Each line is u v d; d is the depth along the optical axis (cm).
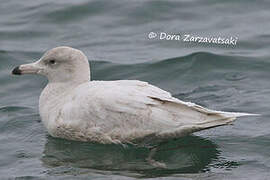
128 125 1306
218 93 1622
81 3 2177
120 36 1997
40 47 1942
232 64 1770
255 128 1423
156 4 2155
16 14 2159
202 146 1348
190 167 1265
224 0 2177
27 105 1614
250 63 1769
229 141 1367
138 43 1947
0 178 1241
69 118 1354
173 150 1337
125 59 1833
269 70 1731
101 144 1356
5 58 1867
